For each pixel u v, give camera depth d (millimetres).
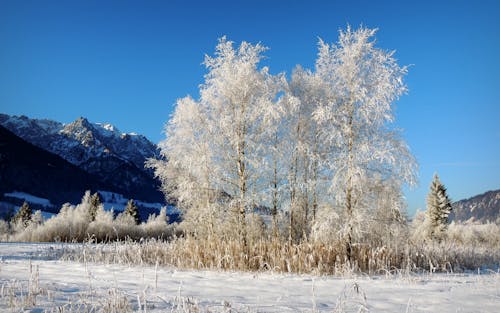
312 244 11719
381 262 11031
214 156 14297
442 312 5094
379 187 12289
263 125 13797
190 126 14750
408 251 12156
